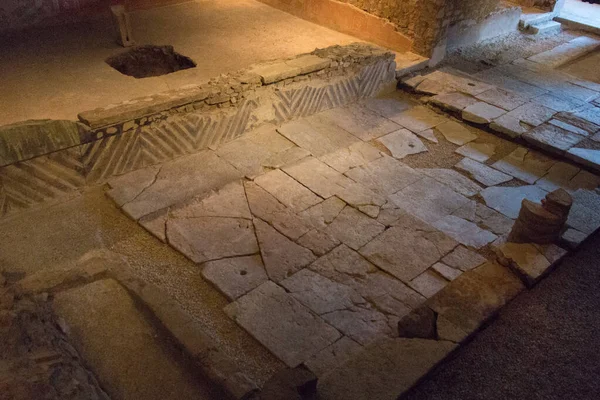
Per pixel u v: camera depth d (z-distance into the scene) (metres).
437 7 6.82
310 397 2.88
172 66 6.79
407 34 7.32
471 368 3.32
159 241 4.14
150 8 8.12
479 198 5.00
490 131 6.11
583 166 5.50
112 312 3.35
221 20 7.97
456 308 3.58
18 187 4.23
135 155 4.84
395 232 4.39
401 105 6.65
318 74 5.97
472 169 5.44
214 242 4.14
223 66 6.31
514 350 3.47
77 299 3.41
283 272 3.90
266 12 8.54
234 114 5.37
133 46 6.61
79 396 2.52
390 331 3.49
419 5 6.98
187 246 4.08
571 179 5.36
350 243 4.24
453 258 4.16
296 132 5.76
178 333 3.17
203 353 3.03
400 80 6.96
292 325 3.47
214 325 3.47
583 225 4.48
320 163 5.29
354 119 6.20
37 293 3.33
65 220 4.28
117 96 5.34
